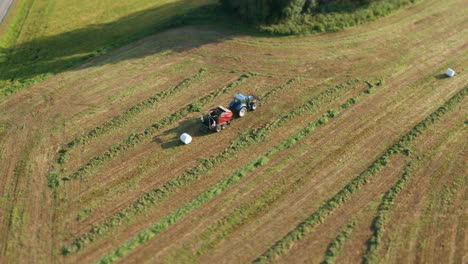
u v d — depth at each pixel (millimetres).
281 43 37469
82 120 28656
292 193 22547
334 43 37281
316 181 23250
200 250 19656
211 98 30406
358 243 19812
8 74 34844
